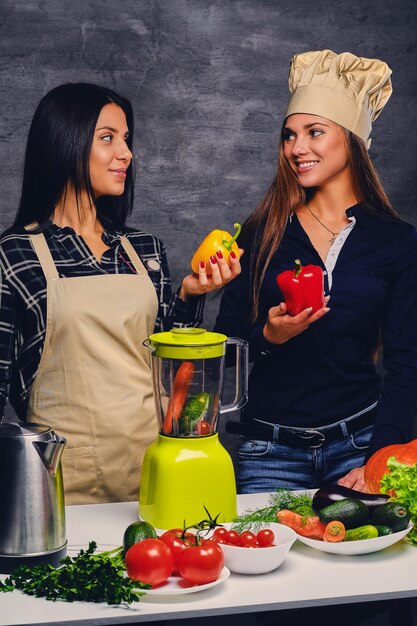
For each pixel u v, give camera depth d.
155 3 4.25
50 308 2.58
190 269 4.43
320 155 2.76
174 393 2.16
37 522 1.94
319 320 2.72
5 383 2.57
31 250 2.63
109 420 2.61
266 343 2.69
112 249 2.74
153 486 2.17
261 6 4.34
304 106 2.78
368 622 3.63
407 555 2.04
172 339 2.16
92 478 2.63
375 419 2.69
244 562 1.90
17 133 4.21
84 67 4.22
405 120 4.53
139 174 4.34
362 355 2.79
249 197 4.45
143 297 2.68
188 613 1.75
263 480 2.78
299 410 2.74
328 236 2.82
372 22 4.43
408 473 2.12
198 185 4.40
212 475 2.15
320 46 4.40
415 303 2.78
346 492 2.08
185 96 4.32
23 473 1.94
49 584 1.80
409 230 2.82
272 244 2.81
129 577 1.82
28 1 4.15
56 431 2.63
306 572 1.94
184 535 1.91
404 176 4.57
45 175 2.66
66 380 2.61
